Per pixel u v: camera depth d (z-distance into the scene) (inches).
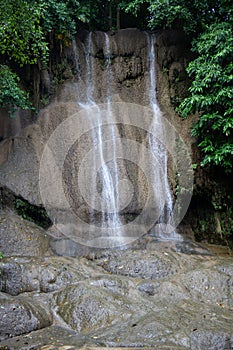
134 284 228.7
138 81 400.2
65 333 182.9
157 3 352.2
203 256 284.5
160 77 398.9
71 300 205.8
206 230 353.7
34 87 349.7
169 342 168.7
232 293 230.2
